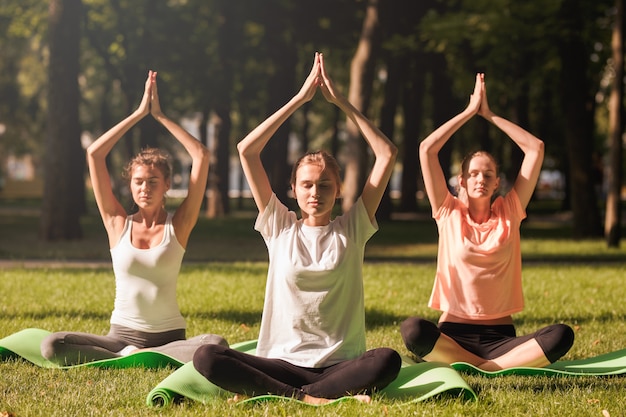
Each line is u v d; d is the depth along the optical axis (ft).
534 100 106.52
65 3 58.29
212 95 83.20
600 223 65.00
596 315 27.86
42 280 35.83
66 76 58.80
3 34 95.91
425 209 120.47
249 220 87.51
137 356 18.25
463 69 76.43
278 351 15.83
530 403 15.53
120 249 18.98
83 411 14.67
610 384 17.19
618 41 52.06
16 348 18.98
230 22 79.87
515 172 85.87
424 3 74.13
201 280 36.32
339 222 16.28
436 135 18.98
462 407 14.90
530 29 59.36
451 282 18.75
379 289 33.91
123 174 19.45
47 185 59.21
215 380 15.08
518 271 18.81
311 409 14.55
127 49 78.33
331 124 131.13
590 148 64.64
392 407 14.66
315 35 80.89
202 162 18.86
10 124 142.20
